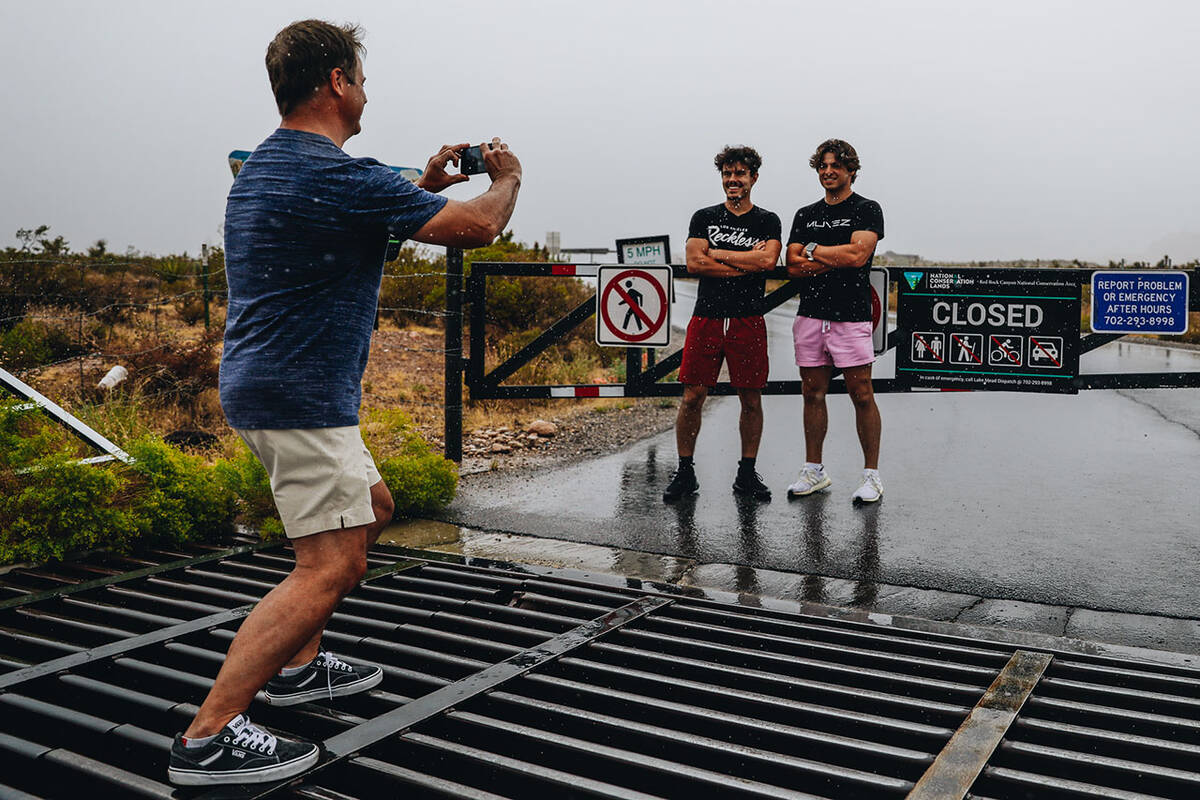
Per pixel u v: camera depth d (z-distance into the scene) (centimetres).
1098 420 960
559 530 516
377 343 1366
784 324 2480
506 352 1238
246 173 234
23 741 242
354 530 237
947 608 383
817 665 304
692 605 377
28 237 1430
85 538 438
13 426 479
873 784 222
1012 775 224
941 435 863
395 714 258
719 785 223
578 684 283
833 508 568
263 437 225
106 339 1201
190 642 325
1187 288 547
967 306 590
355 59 244
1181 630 354
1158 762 241
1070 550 469
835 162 551
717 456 763
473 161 265
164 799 217
